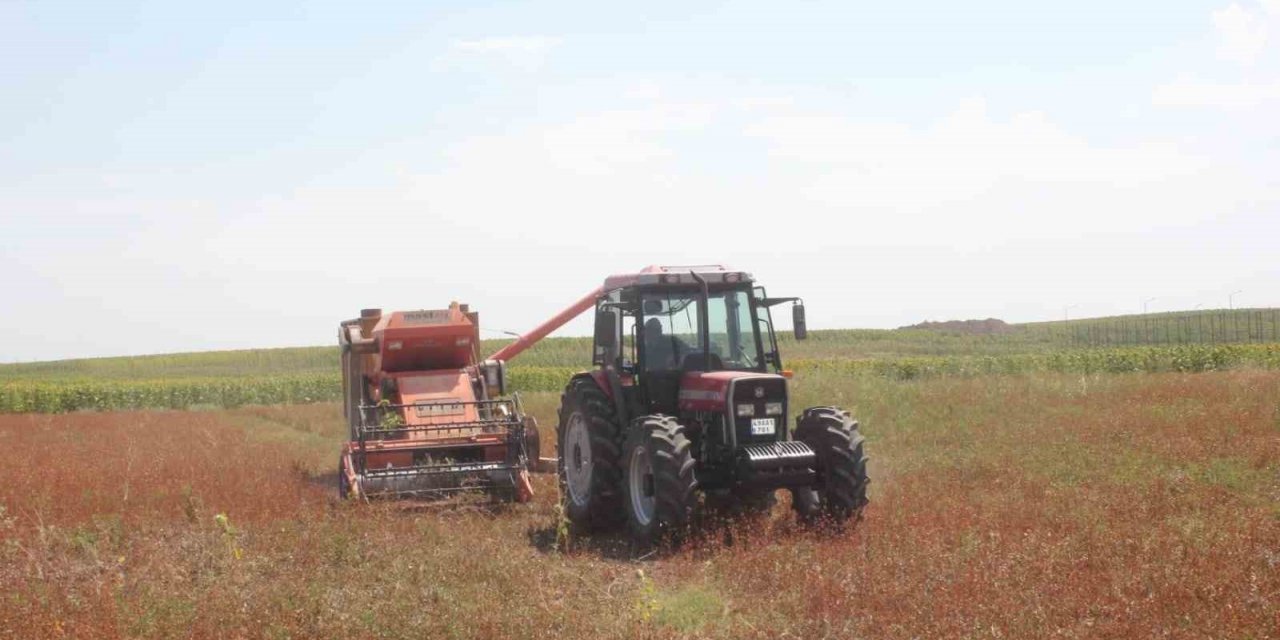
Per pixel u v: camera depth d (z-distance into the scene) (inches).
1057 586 279.6
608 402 443.8
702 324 435.5
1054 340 2498.8
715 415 408.2
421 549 354.0
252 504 447.8
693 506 383.9
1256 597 260.4
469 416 525.7
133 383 1836.9
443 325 551.2
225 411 1331.2
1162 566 294.4
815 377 1069.8
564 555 378.6
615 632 259.1
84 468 593.3
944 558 317.4
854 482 387.2
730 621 278.2
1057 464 498.6
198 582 305.3
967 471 500.7
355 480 459.8
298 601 275.7
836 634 258.7
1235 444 520.7
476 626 261.9
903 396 844.0
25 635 247.0
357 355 581.9
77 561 340.8
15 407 1590.8
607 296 470.9
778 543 367.6
